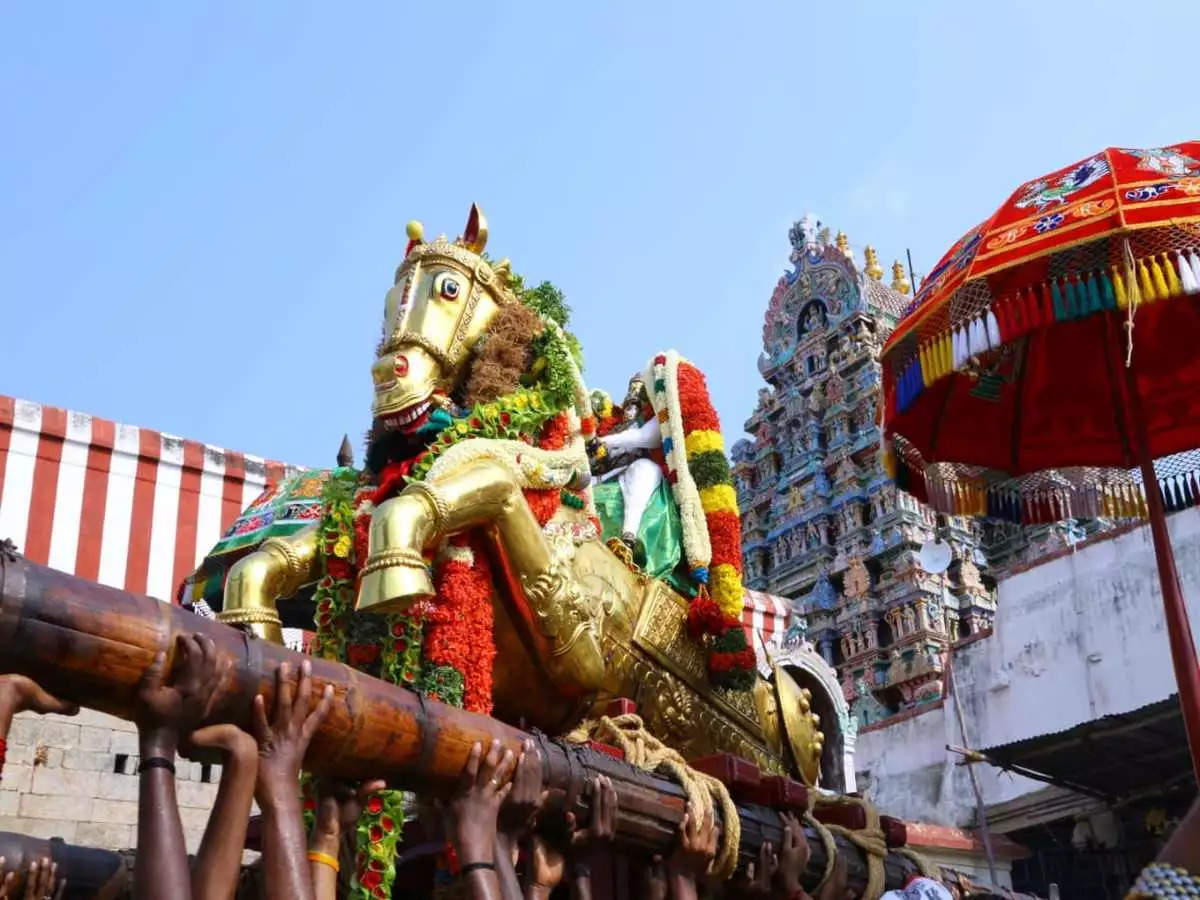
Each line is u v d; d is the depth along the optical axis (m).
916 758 18.86
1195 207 4.49
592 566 5.28
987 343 4.73
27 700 2.55
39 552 10.10
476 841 3.16
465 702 4.32
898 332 5.27
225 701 2.71
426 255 5.20
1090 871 16.61
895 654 33.12
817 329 40.09
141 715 2.61
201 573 7.88
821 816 5.50
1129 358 4.92
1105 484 6.29
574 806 3.56
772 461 40.09
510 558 4.64
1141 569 16.59
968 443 6.29
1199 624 15.59
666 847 4.01
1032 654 17.55
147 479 10.93
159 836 2.52
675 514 6.16
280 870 2.66
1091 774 14.76
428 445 4.90
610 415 6.81
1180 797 15.12
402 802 4.01
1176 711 12.84
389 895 3.86
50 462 10.45
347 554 4.78
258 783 2.76
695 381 6.49
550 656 4.77
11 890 3.64
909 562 33.69
